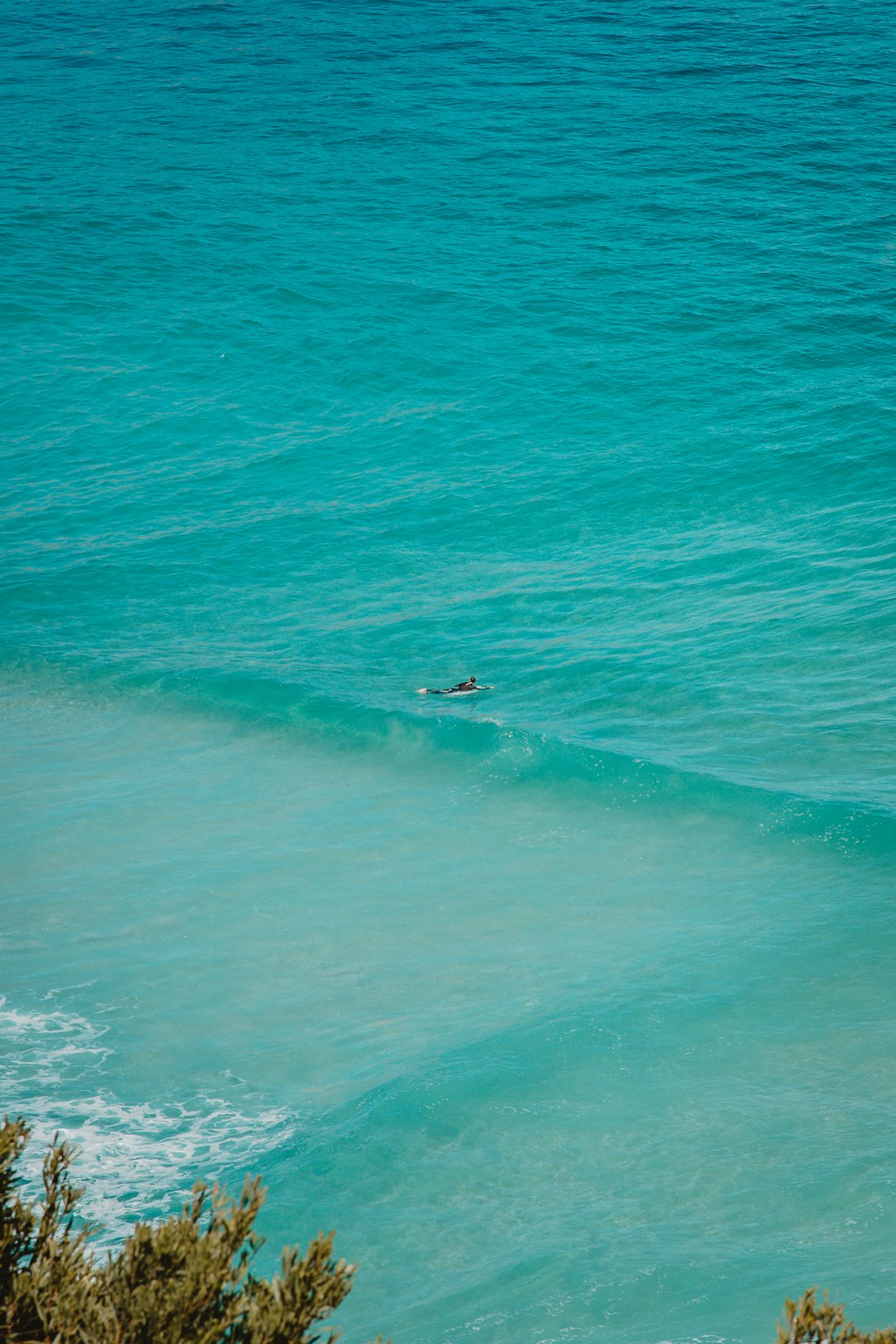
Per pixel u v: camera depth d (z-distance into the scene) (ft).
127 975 76.43
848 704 105.70
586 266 198.39
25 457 159.33
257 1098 64.03
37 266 201.05
